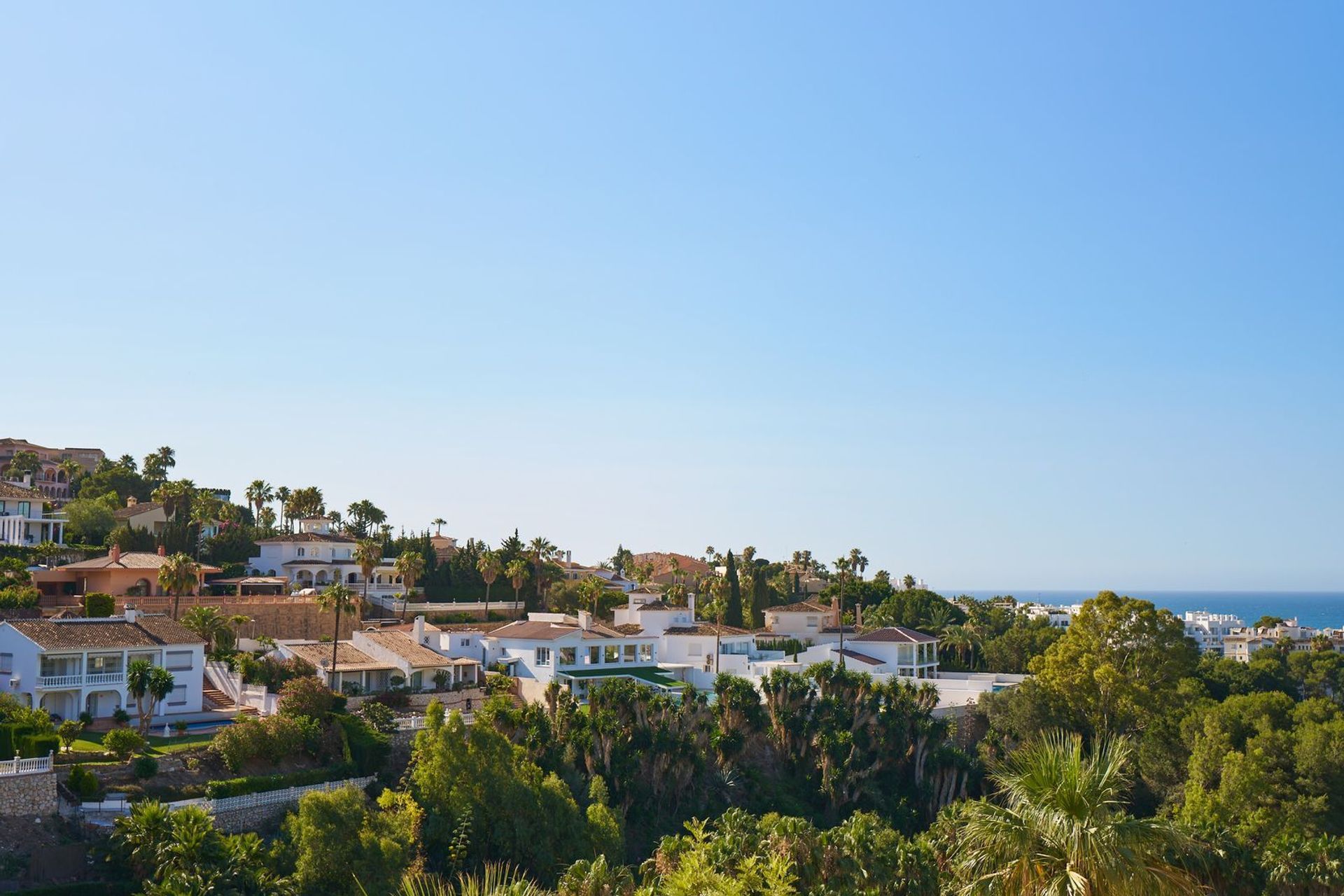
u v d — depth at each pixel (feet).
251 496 654.94
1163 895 76.38
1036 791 77.77
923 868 193.06
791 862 188.85
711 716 311.06
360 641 351.46
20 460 578.66
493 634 385.50
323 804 197.36
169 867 177.99
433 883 200.23
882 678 414.62
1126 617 353.72
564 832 232.12
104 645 271.69
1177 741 325.01
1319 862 198.08
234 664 309.22
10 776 196.44
